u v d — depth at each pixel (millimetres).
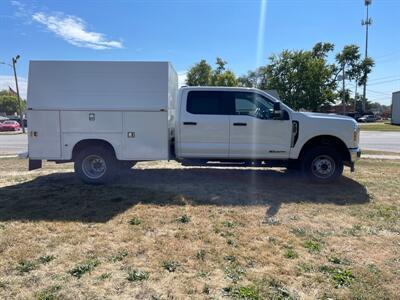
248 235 4887
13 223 5336
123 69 7609
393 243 4648
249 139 7922
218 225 5289
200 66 58219
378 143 20891
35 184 7996
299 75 46250
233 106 7961
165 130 7719
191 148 8008
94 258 4117
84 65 7602
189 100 7973
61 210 6008
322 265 3967
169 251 4316
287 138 7902
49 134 7727
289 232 5023
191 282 3578
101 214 5789
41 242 4605
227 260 4086
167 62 7613
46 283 3541
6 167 10656
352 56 63875
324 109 48625
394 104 56562
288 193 7246
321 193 7266
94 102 7652
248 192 7301
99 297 3297
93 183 7949
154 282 3574
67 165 10875
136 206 6246
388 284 3553
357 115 69875
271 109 7938
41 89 7645
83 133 7727
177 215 5762
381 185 8016
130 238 4738
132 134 7727
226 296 3326
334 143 8102
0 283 3537
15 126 45531
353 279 3646
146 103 7656
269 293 3379
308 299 3283
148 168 10156
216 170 9852
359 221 5543
